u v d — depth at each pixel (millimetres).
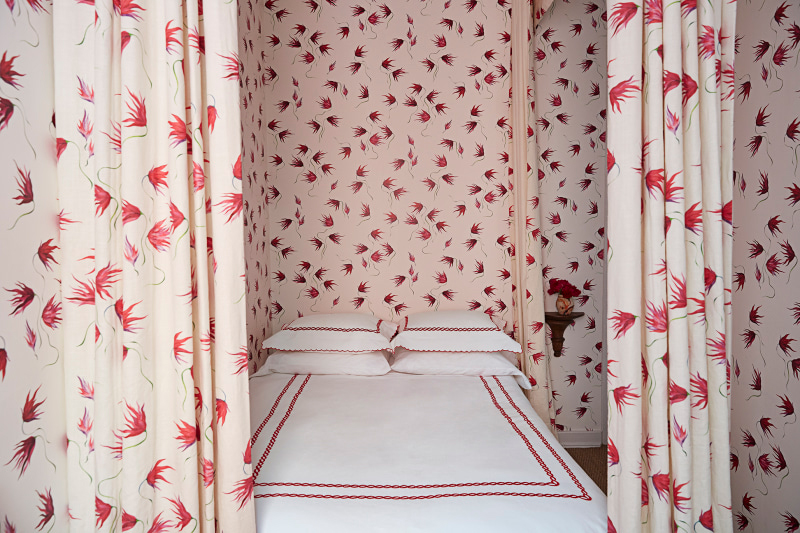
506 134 3125
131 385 1148
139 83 1155
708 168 1242
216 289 1229
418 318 2967
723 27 1267
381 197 3135
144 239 1178
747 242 1837
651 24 1203
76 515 1176
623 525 1228
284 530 1290
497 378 2670
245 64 2625
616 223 1240
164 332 1206
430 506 1364
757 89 1771
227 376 1229
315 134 3100
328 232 3139
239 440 1238
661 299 1214
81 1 1152
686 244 1240
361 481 1521
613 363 1260
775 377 1725
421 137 3121
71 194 1158
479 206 3148
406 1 3066
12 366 1024
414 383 2570
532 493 1439
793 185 1641
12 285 1027
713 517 1265
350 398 2328
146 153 1184
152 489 1191
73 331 1167
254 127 2807
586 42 3062
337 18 3064
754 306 1812
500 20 3080
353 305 3168
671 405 1221
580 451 3104
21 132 1054
